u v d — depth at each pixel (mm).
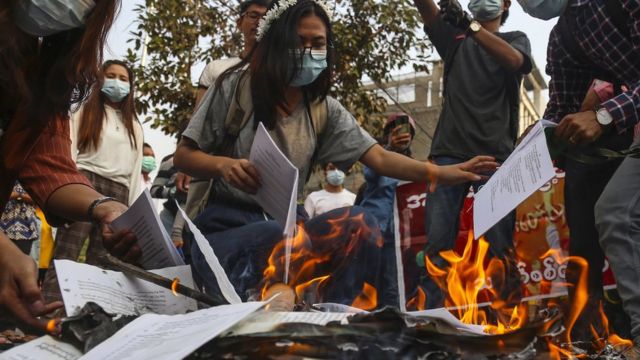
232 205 2652
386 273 4020
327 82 2773
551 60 3109
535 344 1211
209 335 1105
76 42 1890
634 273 2455
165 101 8242
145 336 1222
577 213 3137
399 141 4328
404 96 16406
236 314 1218
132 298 1579
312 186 7934
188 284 1739
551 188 3881
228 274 2398
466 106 3721
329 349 1151
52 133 2008
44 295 3746
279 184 2111
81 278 1530
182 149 2664
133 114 4449
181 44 8219
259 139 2219
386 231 4078
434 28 3986
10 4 1708
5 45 1700
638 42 2664
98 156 4215
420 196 4020
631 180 2537
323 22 2697
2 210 1983
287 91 2756
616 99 2357
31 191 1985
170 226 4859
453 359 1169
